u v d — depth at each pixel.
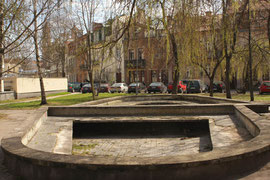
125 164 3.11
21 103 19.67
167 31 7.87
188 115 8.15
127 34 7.78
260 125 5.15
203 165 3.21
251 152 3.52
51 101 19.98
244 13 10.93
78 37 18.23
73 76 51.41
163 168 3.11
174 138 7.11
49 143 5.59
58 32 17.83
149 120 7.65
